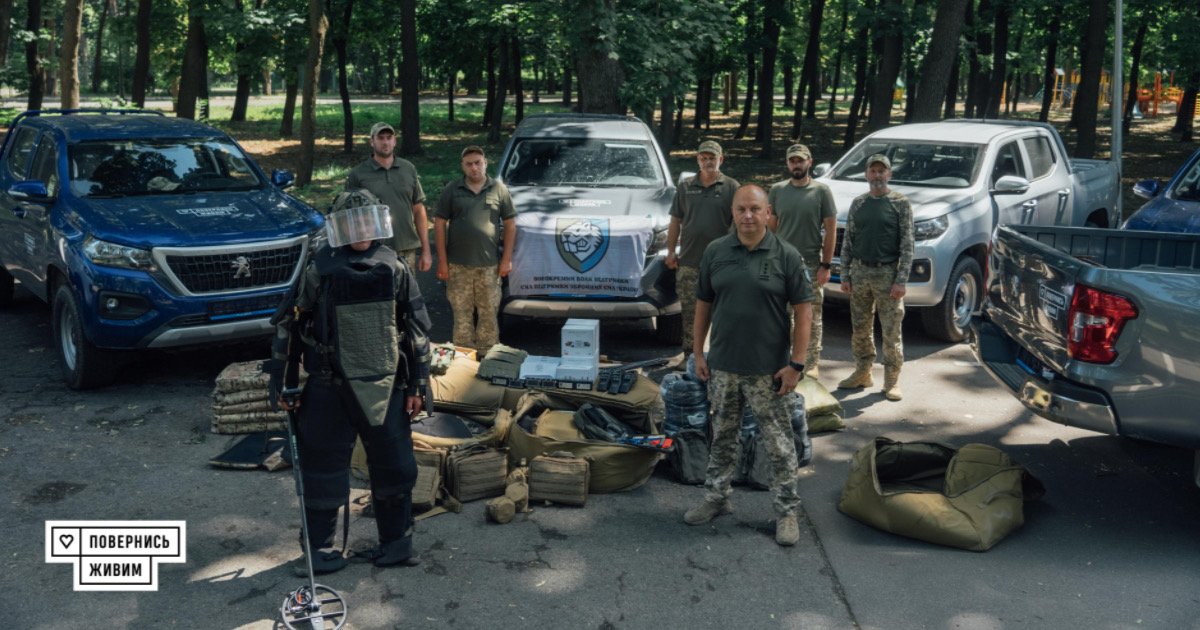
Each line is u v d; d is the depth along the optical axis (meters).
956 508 4.38
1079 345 4.48
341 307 3.71
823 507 4.80
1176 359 4.19
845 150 25.27
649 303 7.07
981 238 8.02
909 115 29.22
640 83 12.40
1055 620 3.71
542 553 4.25
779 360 4.31
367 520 4.57
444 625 3.62
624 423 5.50
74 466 5.11
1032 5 23.61
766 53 22.30
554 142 8.50
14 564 4.04
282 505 4.71
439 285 9.91
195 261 6.14
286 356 3.80
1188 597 3.88
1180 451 5.62
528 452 5.05
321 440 3.88
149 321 6.04
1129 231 5.64
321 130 29.53
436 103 48.44
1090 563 4.18
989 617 3.73
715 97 58.59
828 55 39.88
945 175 8.41
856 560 4.22
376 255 3.77
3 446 5.35
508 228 6.75
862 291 6.46
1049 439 5.82
